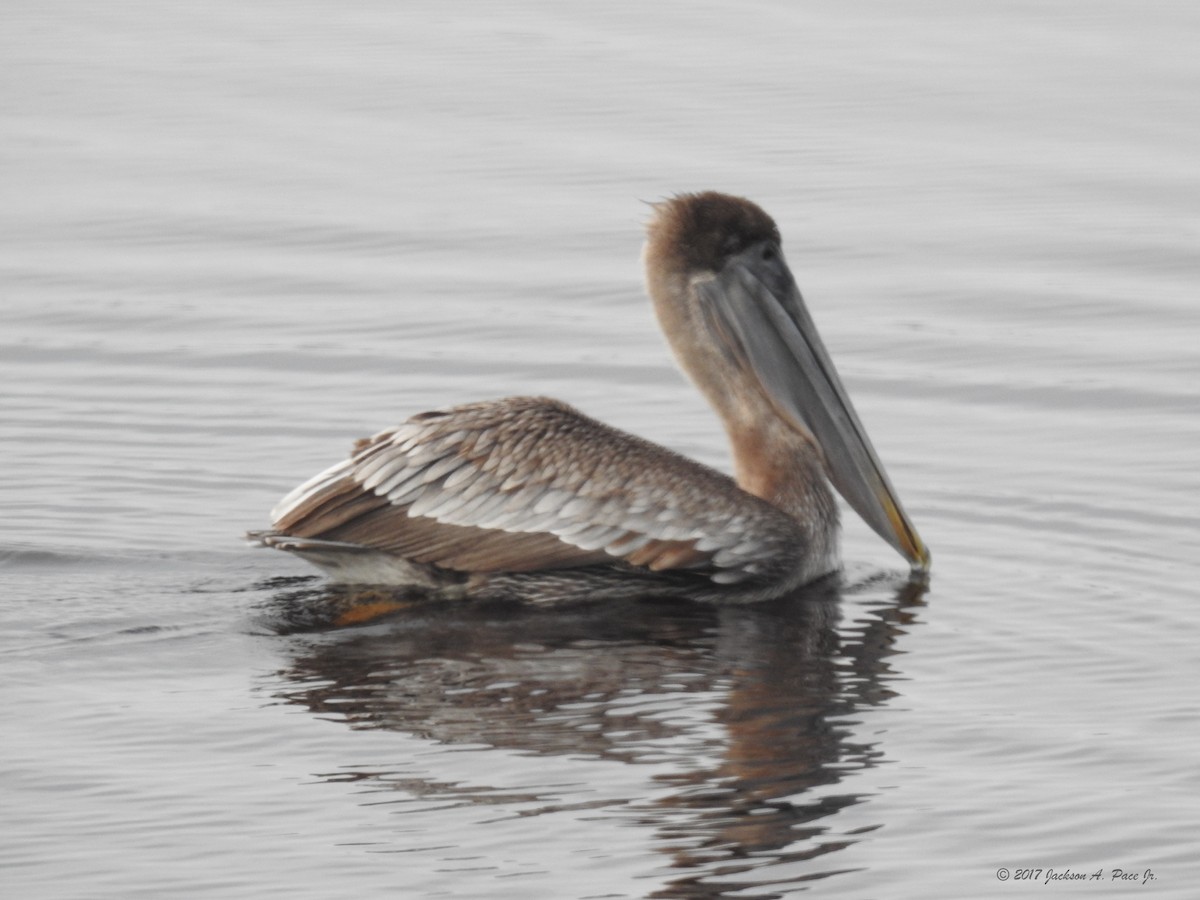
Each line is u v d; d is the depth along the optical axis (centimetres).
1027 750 1053
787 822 962
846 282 2100
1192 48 2878
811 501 1393
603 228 2261
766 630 1259
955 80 2759
